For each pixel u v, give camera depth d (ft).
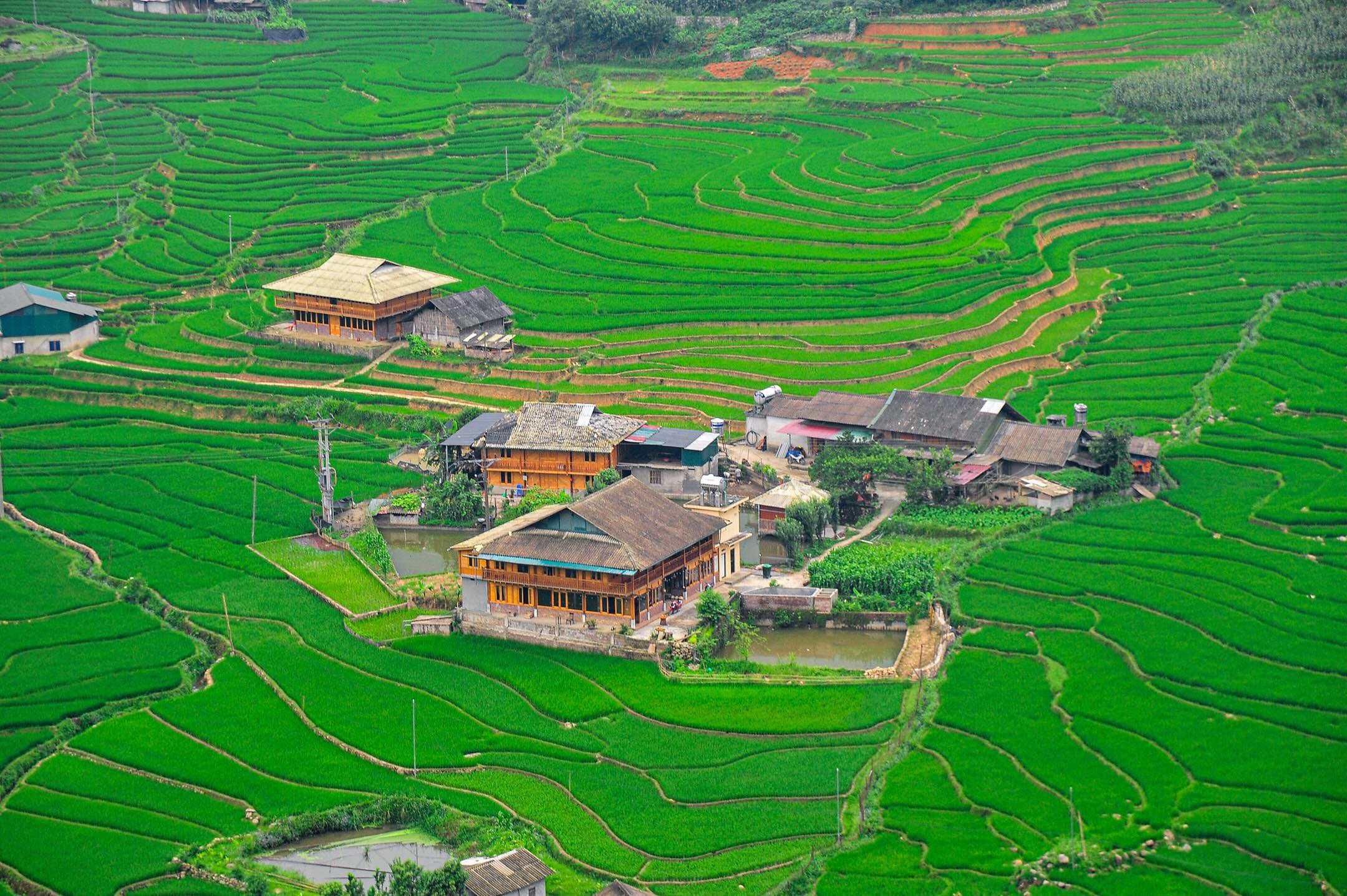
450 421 481.46
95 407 509.76
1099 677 328.90
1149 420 468.34
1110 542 391.65
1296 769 291.79
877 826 285.23
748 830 286.46
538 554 360.89
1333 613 349.61
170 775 311.47
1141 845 273.33
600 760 312.71
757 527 412.77
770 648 359.87
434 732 325.01
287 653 359.87
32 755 321.52
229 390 519.60
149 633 370.94
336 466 463.83
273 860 285.02
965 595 369.09
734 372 500.74
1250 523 400.26
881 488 426.10
